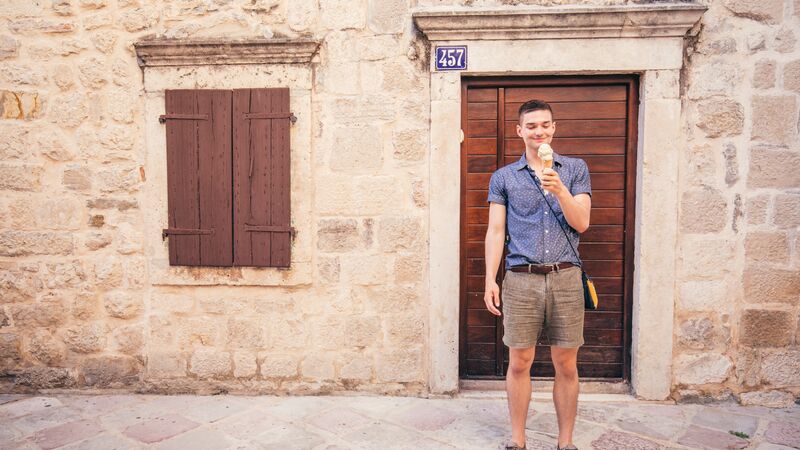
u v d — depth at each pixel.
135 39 3.52
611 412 3.29
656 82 3.30
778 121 3.30
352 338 3.57
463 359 3.68
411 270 3.53
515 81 3.48
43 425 3.18
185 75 3.52
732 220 3.35
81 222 3.61
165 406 3.44
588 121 3.51
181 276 3.59
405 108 3.46
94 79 3.54
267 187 3.52
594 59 3.32
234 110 3.50
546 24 3.27
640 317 3.42
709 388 3.42
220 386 3.63
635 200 3.49
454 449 2.86
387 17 3.44
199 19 3.50
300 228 3.53
